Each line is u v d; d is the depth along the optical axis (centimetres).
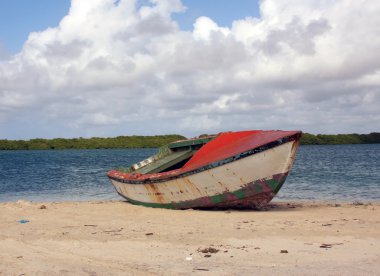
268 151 1186
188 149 1588
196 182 1280
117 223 1116
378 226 1014
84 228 1041
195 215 1232
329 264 668
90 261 718
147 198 1455
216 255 749
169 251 788
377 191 2145
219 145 1305
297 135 1173
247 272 627
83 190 2403
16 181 3028
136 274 630
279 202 1680
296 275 605
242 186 1241
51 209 1408
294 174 3269
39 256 758
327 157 6234
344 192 2117
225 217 1186
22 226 1073
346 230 963
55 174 3675
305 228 995
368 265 655
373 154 7138
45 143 13512
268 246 815
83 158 7312
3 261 719
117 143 13538
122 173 1652
